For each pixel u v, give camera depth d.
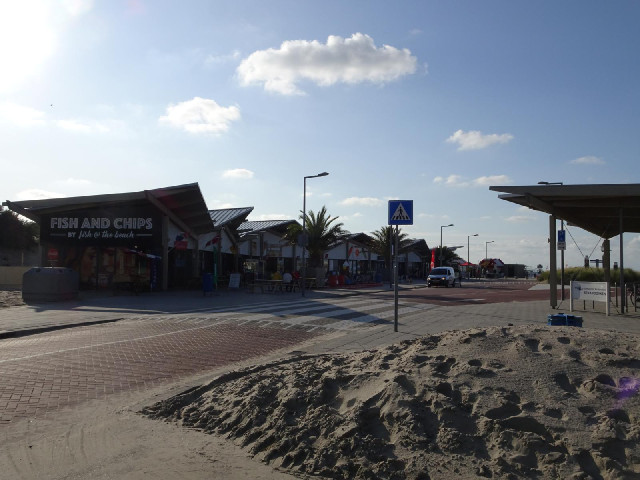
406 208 12.60
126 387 7.23
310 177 29.00
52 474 4.25
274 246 42.00
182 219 29.22
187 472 4.27
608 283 17.56
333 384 5.46
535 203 17.69
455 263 79.69
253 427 5.05
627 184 15.67
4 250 44.91
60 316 15.34
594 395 4.54
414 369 5.30
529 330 6.17
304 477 4.12
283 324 14.29
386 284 49.59
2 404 6.27
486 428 4.26
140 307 18.52
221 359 9.41
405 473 3.95
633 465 3.79
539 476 3.80
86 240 26.27
